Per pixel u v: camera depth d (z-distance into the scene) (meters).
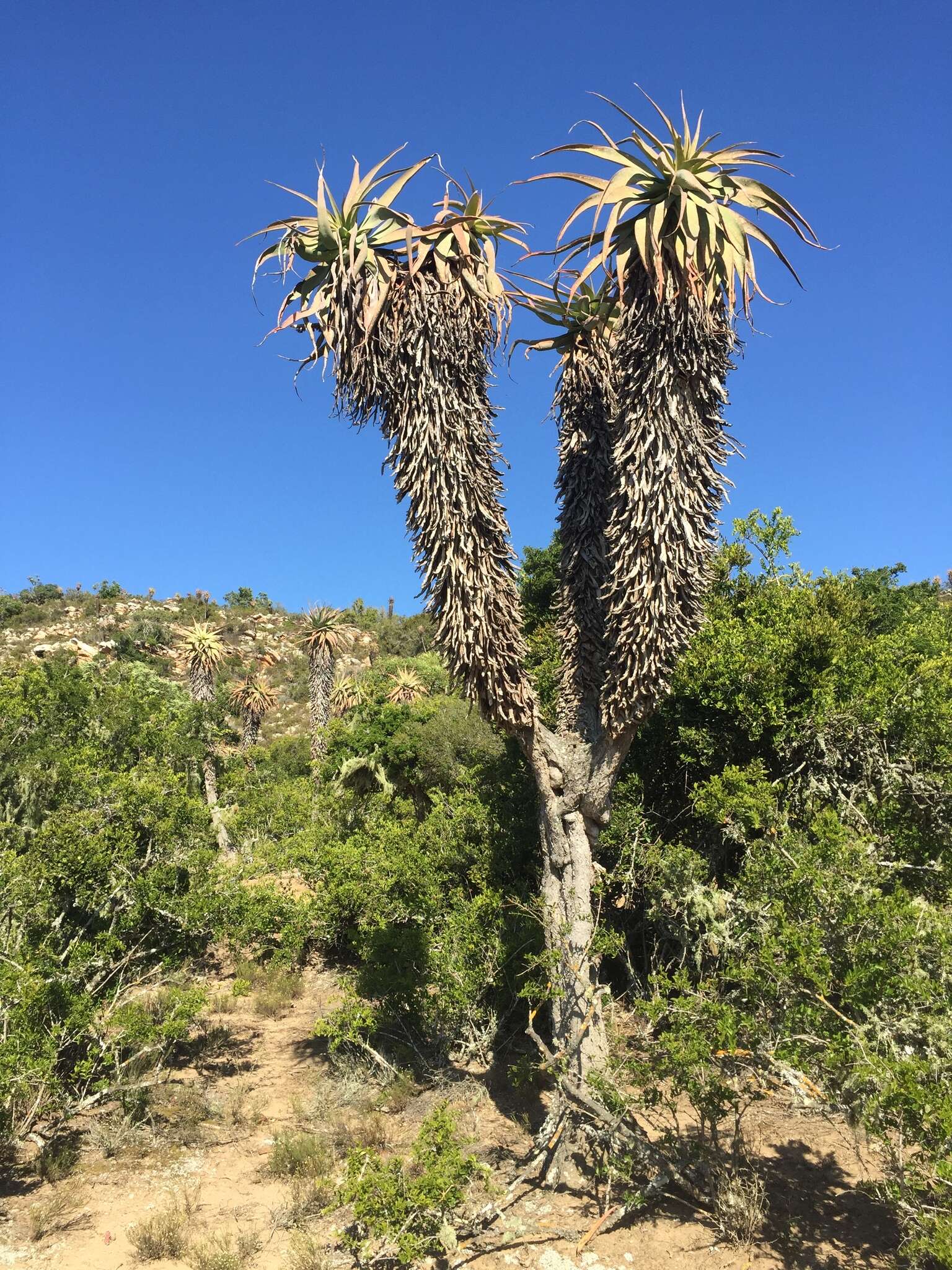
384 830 10.87
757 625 8.77
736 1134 4.75
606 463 6.21
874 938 4.24
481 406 5.52
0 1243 4.92
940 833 6.72
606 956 7.49
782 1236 4.57
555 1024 5.60
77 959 6.64
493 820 8.75
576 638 6.26
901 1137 3.83
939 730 7.05
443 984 7.58
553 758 5.79
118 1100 6.94
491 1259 4.55
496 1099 6.80
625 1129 4.89
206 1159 6.07
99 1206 5.39
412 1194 4.28
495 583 5.46
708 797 6.62
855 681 7.62
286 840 13.61
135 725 12.23
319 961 11.25
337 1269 4.52
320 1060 7.98
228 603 81.19
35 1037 6.03
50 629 59.59
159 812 8.21
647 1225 4.82
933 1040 3.87
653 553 5.14
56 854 7.17
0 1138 5.89
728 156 5.12
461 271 5.39
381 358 5.35
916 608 16.14
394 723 19.11
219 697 35.81
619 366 5.36
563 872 5.76
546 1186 5.32
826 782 7.34
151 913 7.87
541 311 6.38
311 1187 5.50
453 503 5.34
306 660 64.19
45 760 10.19
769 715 7.69
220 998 9.92
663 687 5.39
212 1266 4.53
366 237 5.39
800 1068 4.12
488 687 5.45
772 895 4.89
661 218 4.89
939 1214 3.53
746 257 4.95
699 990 4.79
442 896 8.60
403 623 64.25
